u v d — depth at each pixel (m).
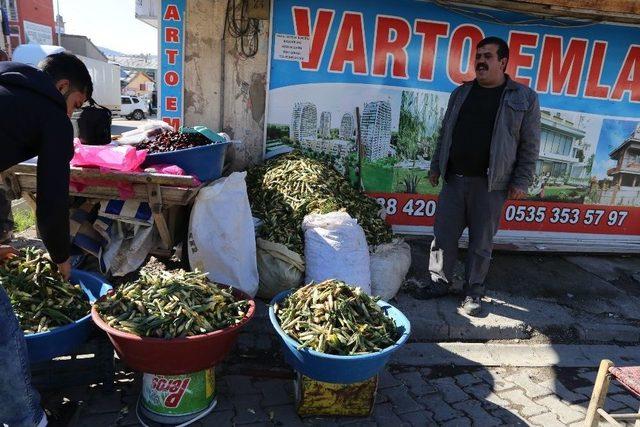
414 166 5.27
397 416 2.87
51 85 1.99
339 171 5.22
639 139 5.48
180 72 4.86
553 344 3.87
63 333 2.39
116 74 24.25
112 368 2.78
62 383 2.71
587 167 5.50
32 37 21.14
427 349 3.65
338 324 2.57
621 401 3.23
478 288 4.02
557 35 5.05
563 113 5.30
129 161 3.05
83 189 3.15
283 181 4.29
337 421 2.77
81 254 3.60
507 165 3.65
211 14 4.73
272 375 3.16
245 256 3.53
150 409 2.61
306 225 3.79
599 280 4.97
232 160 4.78
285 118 5.02
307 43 4.84
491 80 3.60
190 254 3.47
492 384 3.28
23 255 2.82
